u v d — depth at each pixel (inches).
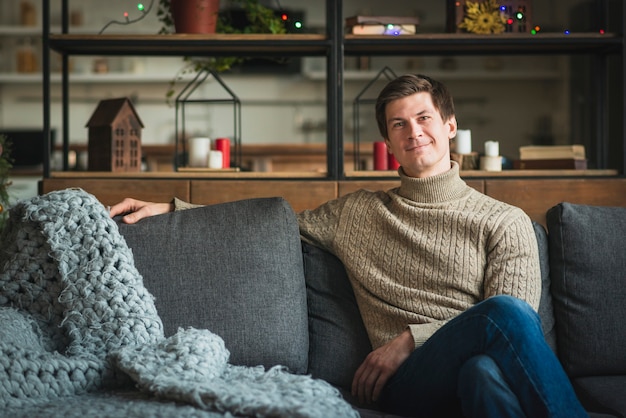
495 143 123.4
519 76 259.3
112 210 78.8
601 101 131.3
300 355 73.0
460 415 66.8
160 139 266.7
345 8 264.4
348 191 116.0
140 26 265.3
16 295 67.2
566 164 122.5
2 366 55.7
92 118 123.3
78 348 64.1
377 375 69.7
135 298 66.3
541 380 58.2
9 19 265.1
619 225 78.4
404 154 76.9
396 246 75.6
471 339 61.6
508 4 125.0
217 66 134.7
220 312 71.8
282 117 268.5
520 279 71.1
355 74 257.9
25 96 267.7
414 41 120.2
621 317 75.9
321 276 78.9
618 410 66.1
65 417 51.4
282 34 119.3
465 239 73.7
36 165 247.9
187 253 73.4
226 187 115.8
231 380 60.6
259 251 74.3
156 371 58.7
